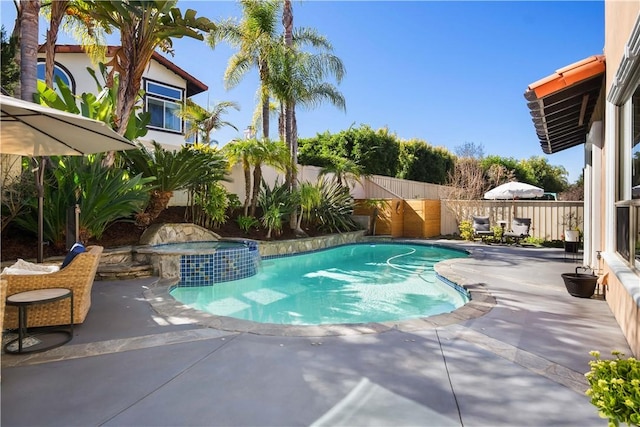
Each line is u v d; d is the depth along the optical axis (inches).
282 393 106.4
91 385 111.1
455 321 172.2
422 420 93.5
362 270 379.9
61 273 158.7
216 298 268.2
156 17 289.0
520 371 120.6
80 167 280.1
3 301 111.7
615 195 183.9
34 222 266.7
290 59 501.0
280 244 440.5
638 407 63.6
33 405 100.1
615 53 172.7
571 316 181.3
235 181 506.3
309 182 553.6
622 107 169.6
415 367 123.2
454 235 621.9
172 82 665.0
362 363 126.2
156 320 171.5
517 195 543.5
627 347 141.9
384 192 691.4
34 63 279.0
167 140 655.1
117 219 340.8
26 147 179.2
